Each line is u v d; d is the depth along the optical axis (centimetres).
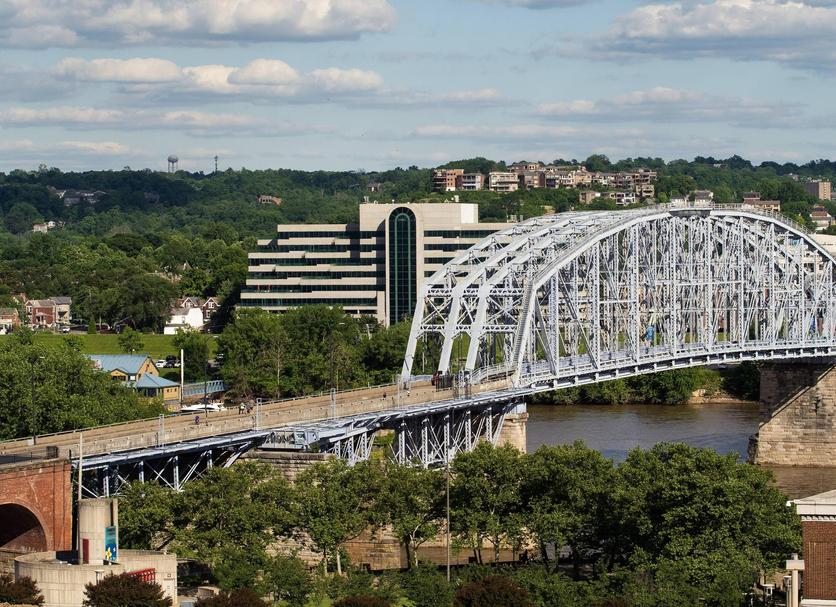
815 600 17862
